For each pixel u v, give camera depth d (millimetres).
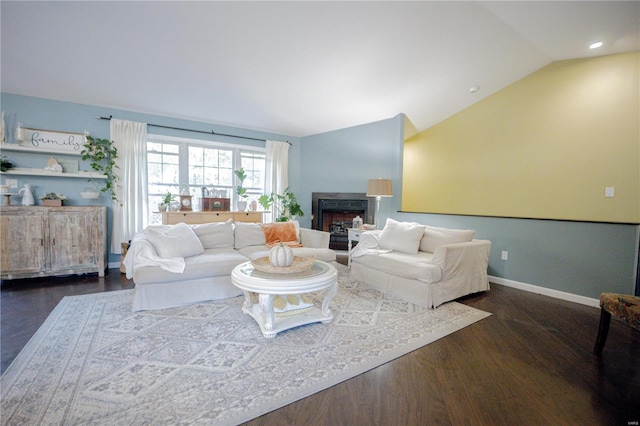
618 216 3604
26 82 3385
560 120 4008
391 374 1765
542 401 1552
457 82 4180
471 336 2279
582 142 3840
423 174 5641
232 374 1711
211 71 3484
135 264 2598
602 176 3703
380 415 1428
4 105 3525
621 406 1521
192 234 3156
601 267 2998
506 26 3092
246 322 2402
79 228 3549
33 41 2803
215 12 2623
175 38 2914
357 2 2621
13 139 3570
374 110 4680
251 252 3406
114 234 4078
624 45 3350
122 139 4105
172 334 2176
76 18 2592
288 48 3154
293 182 5926
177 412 1399
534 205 4281
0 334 2148
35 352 1897
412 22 2916
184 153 4883
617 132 3588
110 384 1590
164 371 1722
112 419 1342
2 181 3543
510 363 1906
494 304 2998
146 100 4012
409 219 4688
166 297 2660
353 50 3252
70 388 1548
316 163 5762
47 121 3736
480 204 4863
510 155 4500
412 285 2932
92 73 3350
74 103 3881
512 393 1612
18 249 3279
